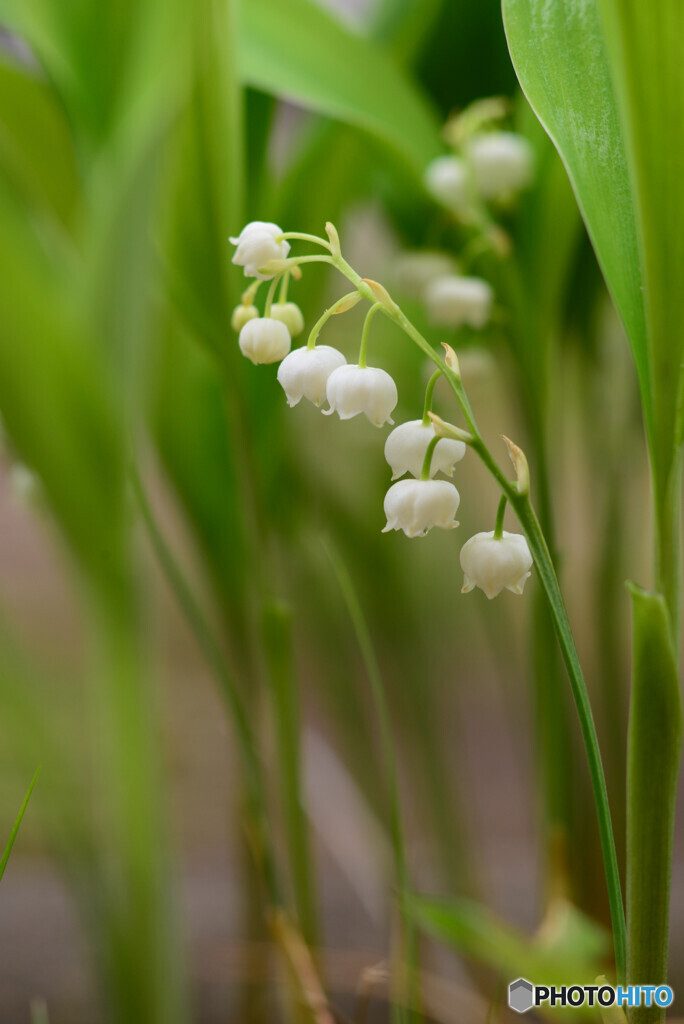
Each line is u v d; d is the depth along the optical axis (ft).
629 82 1.21
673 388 1.22
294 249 1.54
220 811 2.64
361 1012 1.45
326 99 1.46
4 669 1.51
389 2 1.71
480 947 1.27
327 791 2.03
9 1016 2.01
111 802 1.53
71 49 1.46
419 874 2.09
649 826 1.22
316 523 1.89
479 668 2.83
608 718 1.80
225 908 2.35
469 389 1.70
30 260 1.46
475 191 1.51
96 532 1.50
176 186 1.40
